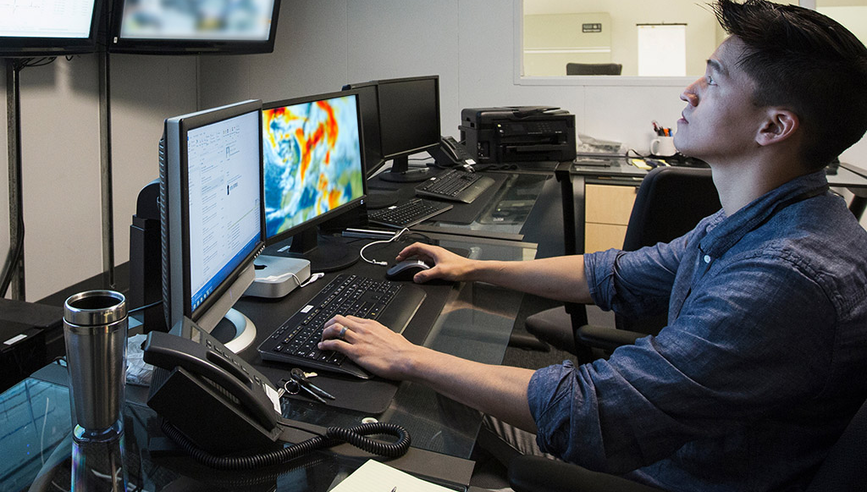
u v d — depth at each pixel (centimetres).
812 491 79
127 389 104
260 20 372
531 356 283
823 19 87
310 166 161
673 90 348
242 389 87
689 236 135
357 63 400
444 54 383
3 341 174
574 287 146
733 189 99
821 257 85
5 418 96
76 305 86
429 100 279
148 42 324
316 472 85
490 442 128
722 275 92
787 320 83
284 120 147
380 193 244
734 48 93
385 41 391
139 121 378
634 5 614
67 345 84
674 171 159
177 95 409
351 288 144
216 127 110
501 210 229
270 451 88
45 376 110
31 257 314
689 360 88
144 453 88
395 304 136
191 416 85
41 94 309
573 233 241
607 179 312
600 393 92
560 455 95
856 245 88
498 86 377
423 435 95
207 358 88
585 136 362
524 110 323
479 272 152
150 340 85
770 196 93
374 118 233
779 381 85
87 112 338
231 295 122
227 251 118
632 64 626
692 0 602
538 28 631
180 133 92
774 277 85
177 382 83
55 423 96
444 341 127
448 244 187
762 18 90
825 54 85
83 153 338
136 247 121
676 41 614
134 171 378
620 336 151
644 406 90
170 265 96
